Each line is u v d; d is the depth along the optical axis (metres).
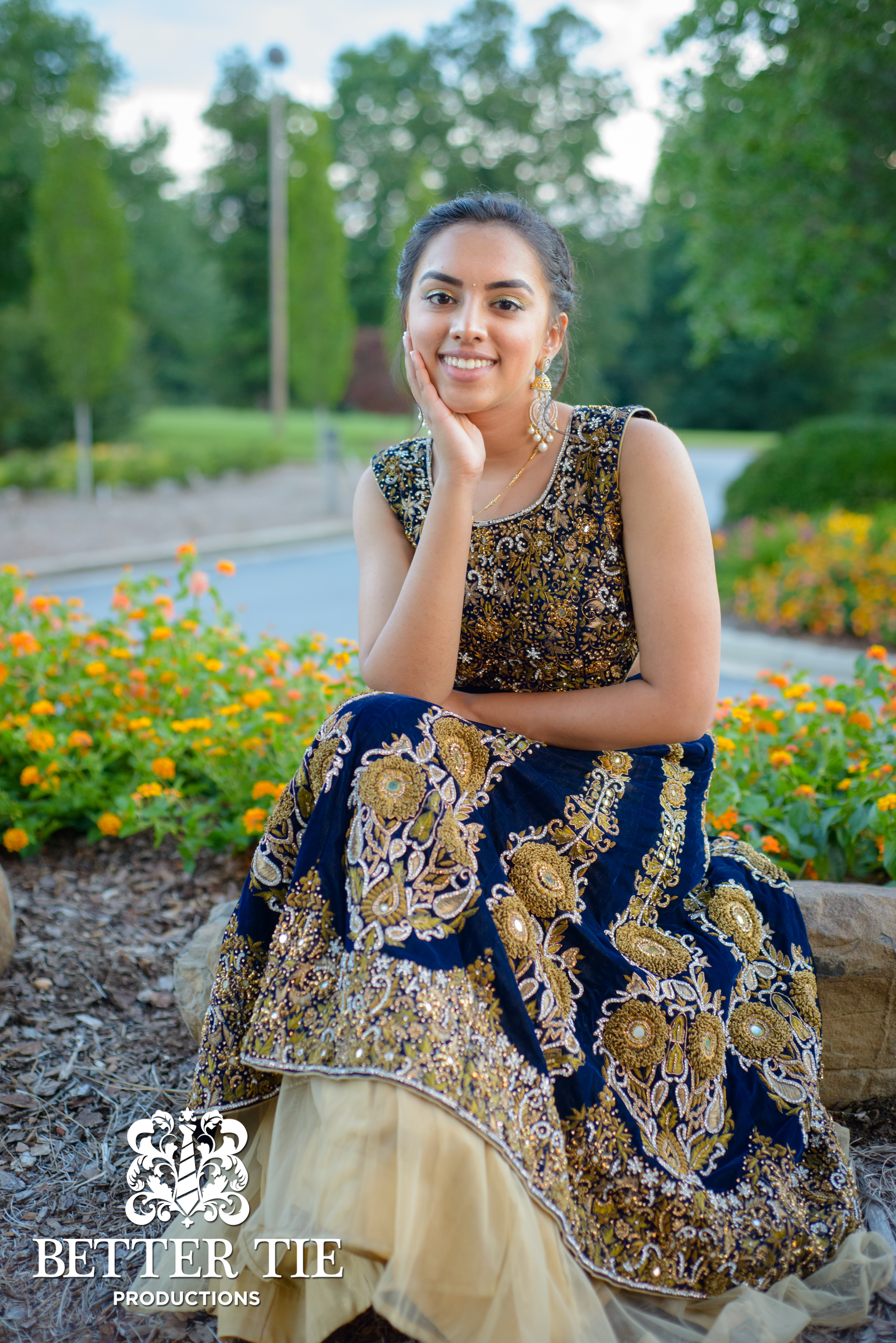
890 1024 2.16
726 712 3.24
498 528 1.94
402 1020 1.45
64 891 3.05
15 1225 1.88
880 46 9.20
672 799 1.94
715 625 1.89
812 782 2.93
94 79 14.70
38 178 26.12
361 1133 1.39
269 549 12.10
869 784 2.76
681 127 11.17
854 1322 1.63
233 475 18.08
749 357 46.38
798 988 1.93
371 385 39.03
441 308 1.90
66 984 2.60
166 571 10.36
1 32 27.59
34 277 27.12
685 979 1.78
